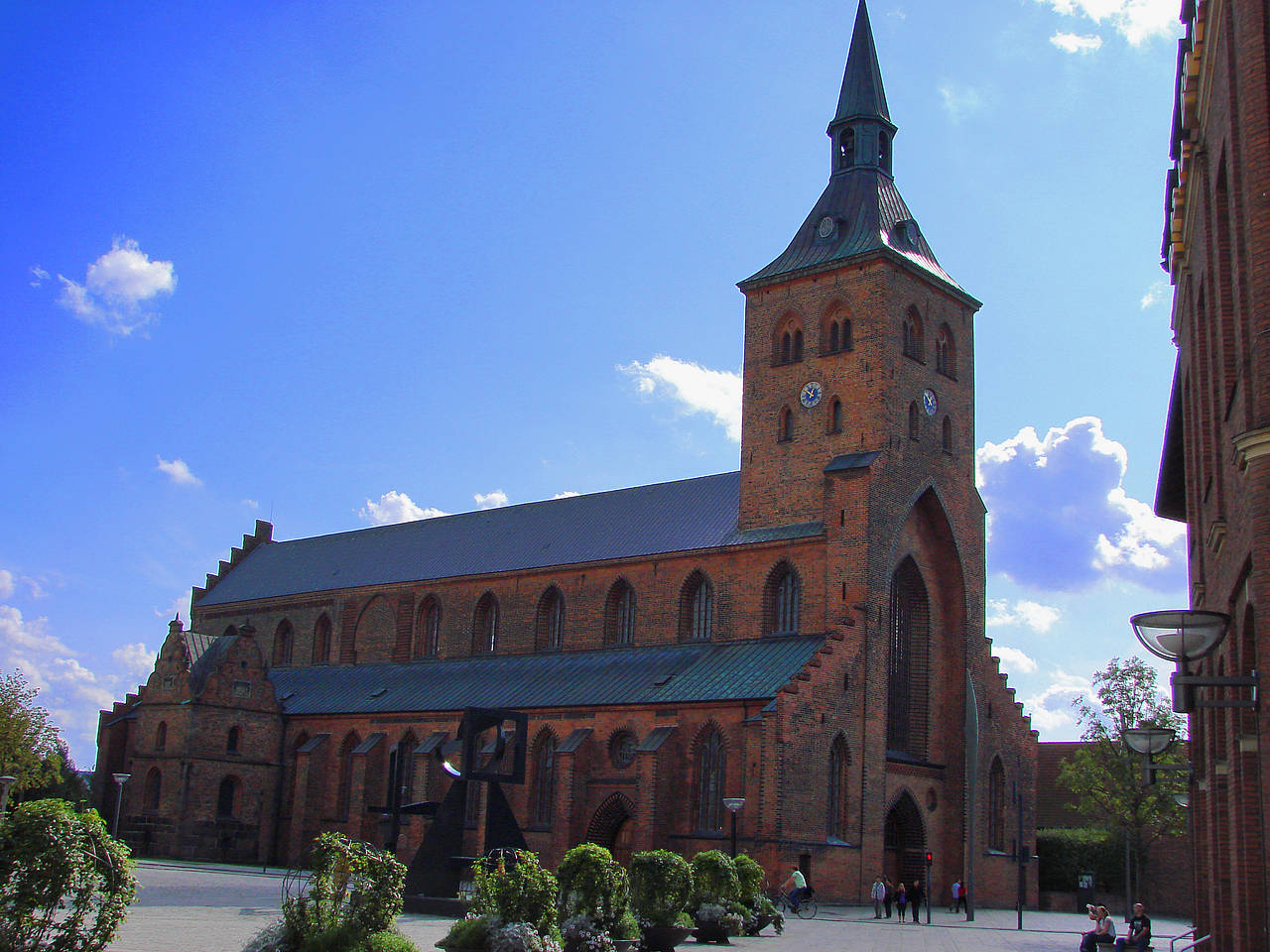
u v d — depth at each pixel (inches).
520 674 3467.0
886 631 2918.3
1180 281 1389.0
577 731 3038.9
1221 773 1173.7
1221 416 1036.5
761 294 3348.9
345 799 3651.6
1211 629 837.2
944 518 3179.1
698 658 3083.2
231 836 3715.6
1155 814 3506.4
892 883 2974.9
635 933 1370.6
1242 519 912.3
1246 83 841.5
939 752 3107.8
